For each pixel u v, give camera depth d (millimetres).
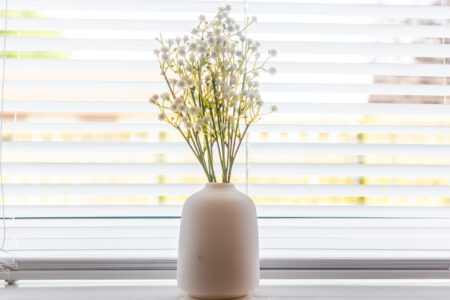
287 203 1107
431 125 1136
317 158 1116
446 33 1145
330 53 1122
